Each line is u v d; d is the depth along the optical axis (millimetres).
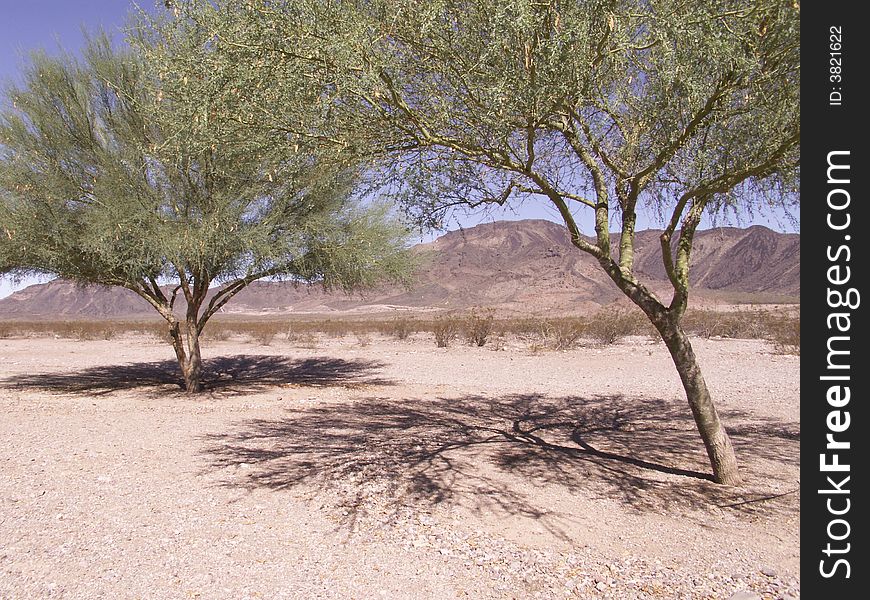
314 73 5137
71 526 5168
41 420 10391
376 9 5164
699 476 6613
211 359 22562
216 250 11391
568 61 4758
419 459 7473
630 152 5785
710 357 19422
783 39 4520
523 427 9641
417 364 19891
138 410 11523
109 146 12117
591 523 5238
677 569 4312
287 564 4422
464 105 5445
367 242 13062
